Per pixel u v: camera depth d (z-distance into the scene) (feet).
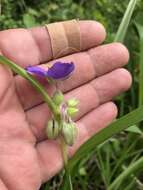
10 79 0.49
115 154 0.60
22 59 0.51
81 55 0.52
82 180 0.58
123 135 0.62
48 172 0.50
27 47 0.51
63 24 0.52
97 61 0.52
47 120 0.50
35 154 0.49
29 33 0.51
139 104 0.55
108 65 0.52
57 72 0.45
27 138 0.49
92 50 0.52
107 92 0.52
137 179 0.58
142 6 0.63
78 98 0.51
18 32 0.51
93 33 0.51
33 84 0.46
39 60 0.51
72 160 0.47
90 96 0.52
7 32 0.51
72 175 0.50
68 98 0.51
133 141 0.59
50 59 0.52
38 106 0.50
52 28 0.51
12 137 0.49
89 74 0.52
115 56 0.52
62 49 0.52
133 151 0.60
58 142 0.50
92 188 0.60
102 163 0.57
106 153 0.58
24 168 0.48
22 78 0.49
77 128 0.49
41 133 0.50
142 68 0.56
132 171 0.53
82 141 0.51
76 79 0.51
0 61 0.46
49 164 0.50
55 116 0.46
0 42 0.50
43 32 0.51
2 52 0.50
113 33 0.66
